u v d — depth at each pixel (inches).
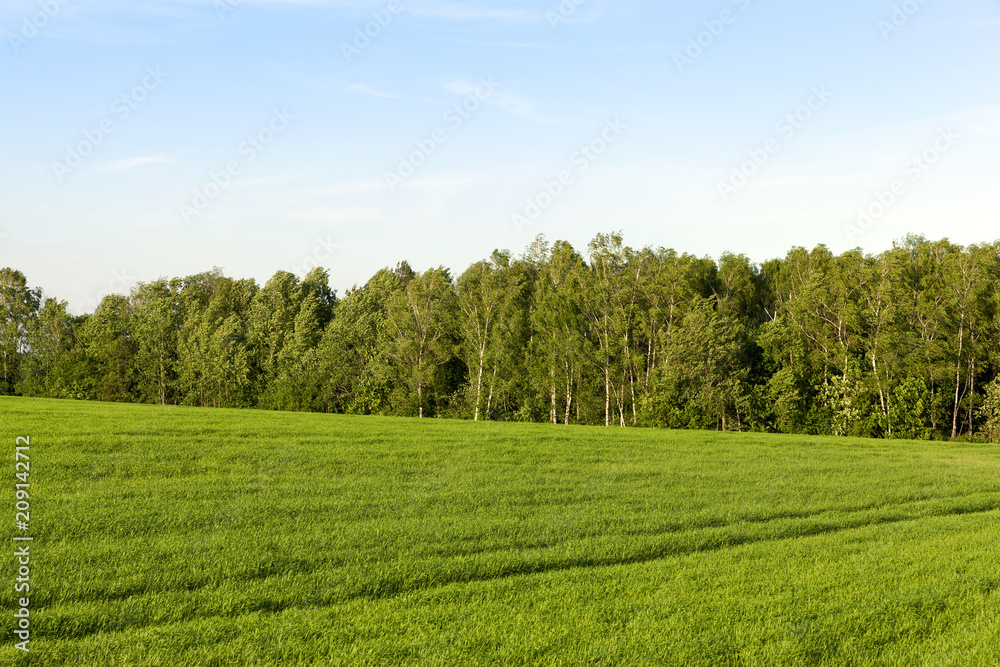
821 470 1011.9
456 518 633.0
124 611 385.1
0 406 1504.7
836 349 2190.0
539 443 1209.4
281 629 370.3
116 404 1899.6
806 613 413.7
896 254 2138.3
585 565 514.6
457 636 368.8
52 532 526.0
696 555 544.1
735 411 2220.7
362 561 490.6
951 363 2062.0
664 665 344.8
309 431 1219.9
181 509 618.8
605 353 2416.3
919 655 362.6
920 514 730.8
